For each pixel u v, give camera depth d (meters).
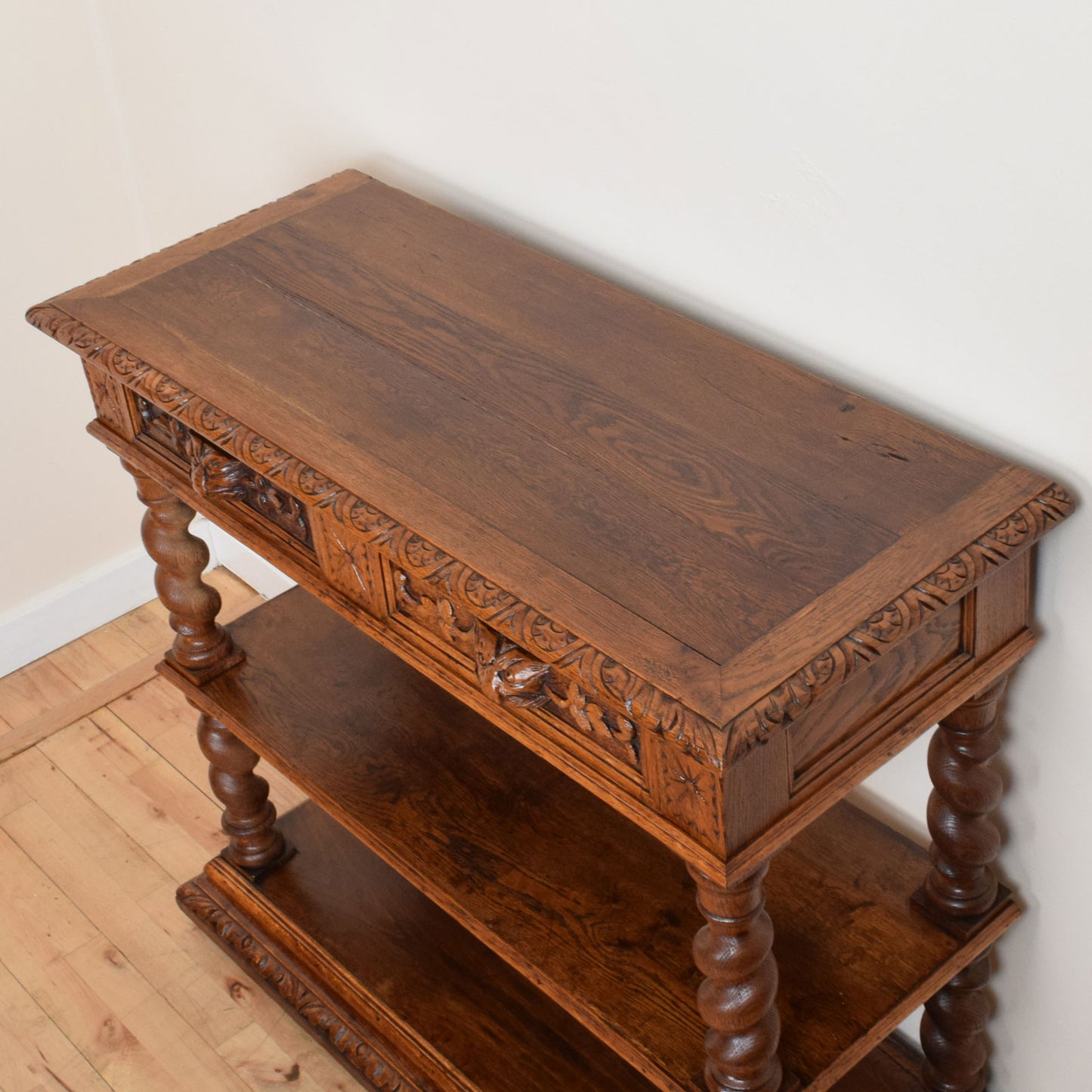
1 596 3.12
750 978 1.61
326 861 2.55
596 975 1.88
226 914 2.52
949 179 1.56
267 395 1.78
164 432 1.98
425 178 2.28
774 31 1.64
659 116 1.84
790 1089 1.75
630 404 1.74
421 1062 2.26
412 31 2.11
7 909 2.65
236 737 2.34
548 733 1.57
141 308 1.98
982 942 1.91
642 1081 2.21
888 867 2.02
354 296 1.97
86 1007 2.48
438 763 2.18
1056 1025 2.05
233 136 2.59
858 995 1.86
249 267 2.05
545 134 2.02
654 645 1.42
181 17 2.51
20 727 3.03
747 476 1.62
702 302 1.95
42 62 2.70
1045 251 1.52
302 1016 2.38
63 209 2.86
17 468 3.01
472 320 1.91
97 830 2.80
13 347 2.90
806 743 1.46
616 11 1.81
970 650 1.61
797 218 1.75
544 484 1.63
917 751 1.99
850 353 1.79
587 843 2.06
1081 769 1.79
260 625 2.41
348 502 1.62
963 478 1.60
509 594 1.49
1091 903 1.88
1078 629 1.69
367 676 2.31
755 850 1.42
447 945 2.40
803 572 1.49
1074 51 1.40
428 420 1.73
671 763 1.40
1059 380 1.57
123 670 3.14
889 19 1.53
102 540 3.23
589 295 1.95
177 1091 2.35
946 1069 2.11
